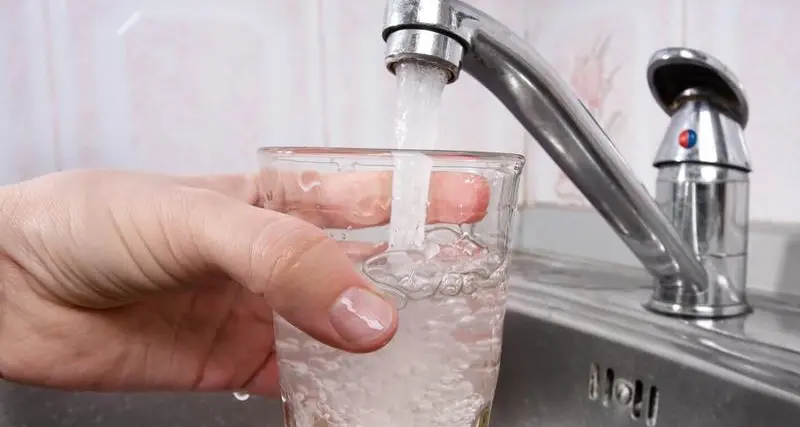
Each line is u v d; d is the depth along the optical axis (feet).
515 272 2.05
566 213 2.23
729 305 1.44
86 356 1.28
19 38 1.93
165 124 2.06
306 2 2.18
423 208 0.87
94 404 1.59
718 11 1.70
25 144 1.96
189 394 1.65
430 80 0.97
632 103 1.98
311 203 0.89
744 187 1.41
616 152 1.19
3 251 1.16
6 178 1.95
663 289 1.50
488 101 2.48
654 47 1.89
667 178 1.42
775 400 1.11
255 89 2.15
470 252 0.88
